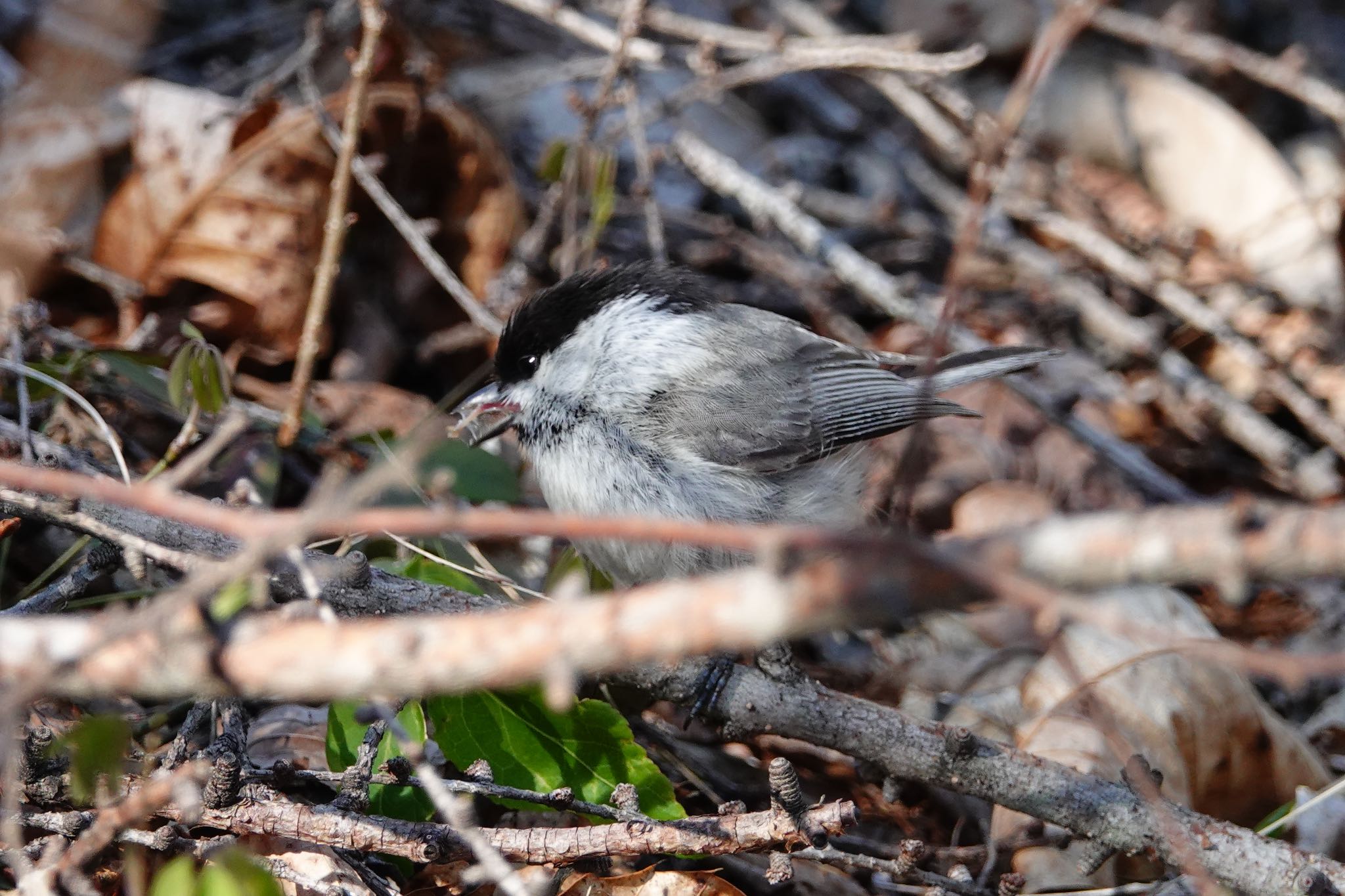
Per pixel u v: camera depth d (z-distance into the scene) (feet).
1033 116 36.29
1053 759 19.22
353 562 16.43
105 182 26.03
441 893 16.42
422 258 25.00
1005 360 24.59
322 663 10.03
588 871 16.61
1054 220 33.30
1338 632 25.43
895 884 18.47
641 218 33.09
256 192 25.59
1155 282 31.78
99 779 13.87
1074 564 8.50
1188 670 20.86
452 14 34.68
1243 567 8.10
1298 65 33.91
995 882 18.52
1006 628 23.35
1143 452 30.81
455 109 27.55
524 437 21.89
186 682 10.37
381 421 25.23
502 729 17.06
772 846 15.12
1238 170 34.58
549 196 27.43
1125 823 16.80
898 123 38.01
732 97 37.65
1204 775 20.25
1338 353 31.68
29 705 15.60
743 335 22.17
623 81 31.40
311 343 21.49
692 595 9.18
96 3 26.16
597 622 9.36
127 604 19.79
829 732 17.60
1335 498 29.14
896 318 32.42
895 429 23.25
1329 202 33.37
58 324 24.88
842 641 24.22
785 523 21.50
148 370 22.27
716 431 20.97
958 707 21.95
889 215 33.86
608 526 9.38
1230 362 32.68
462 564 21.39
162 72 31.65
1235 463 30.94
